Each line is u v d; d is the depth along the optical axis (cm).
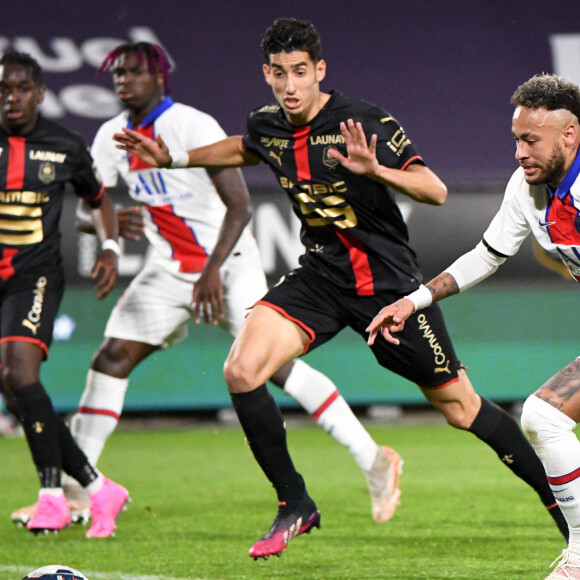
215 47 4628
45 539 1911
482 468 2900
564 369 1319
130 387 4056
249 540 1898
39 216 1967
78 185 2084
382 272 1600
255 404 1517
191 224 2223
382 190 1555
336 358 4131
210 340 4100
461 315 4141
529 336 4147
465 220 4062
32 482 2794
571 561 1306
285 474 1548
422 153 4372
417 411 4534
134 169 2236
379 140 1524
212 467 3058
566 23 4772
